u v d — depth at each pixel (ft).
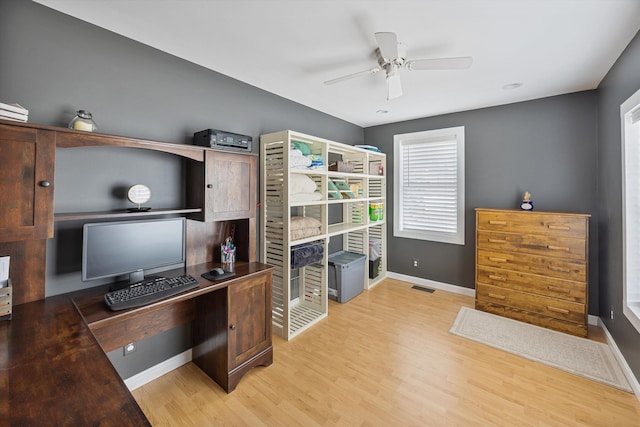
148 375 6.64
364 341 8.44
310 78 8.45
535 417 5.56
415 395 6.19
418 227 13.46
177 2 5.09
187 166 7.21
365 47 6.67
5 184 4.11
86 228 5.24
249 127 8.90
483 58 7.16
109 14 5.44
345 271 11.31
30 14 5.04
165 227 6.40
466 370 7.04
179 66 7.13
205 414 5.67
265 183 9.17
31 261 5.05
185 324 7.38
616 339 7.60
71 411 2.59
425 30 5.95
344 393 6.26
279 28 5.92
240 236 8.02
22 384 2.92
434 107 11.33
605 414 5.63
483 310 10.37
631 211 6.76
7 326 4.17
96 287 5.90
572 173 9.74
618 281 7.47
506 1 5.04
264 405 5.91
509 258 9.75
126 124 6.23
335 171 10.91
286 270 8.56
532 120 10.41
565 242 8.78
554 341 8.30
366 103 10.81
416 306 10.92
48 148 4.46
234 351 6.42
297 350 7.98
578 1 5.02
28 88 5.04
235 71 7.97
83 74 5.64
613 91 7.57
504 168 11.03
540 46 6.58
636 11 5.25
